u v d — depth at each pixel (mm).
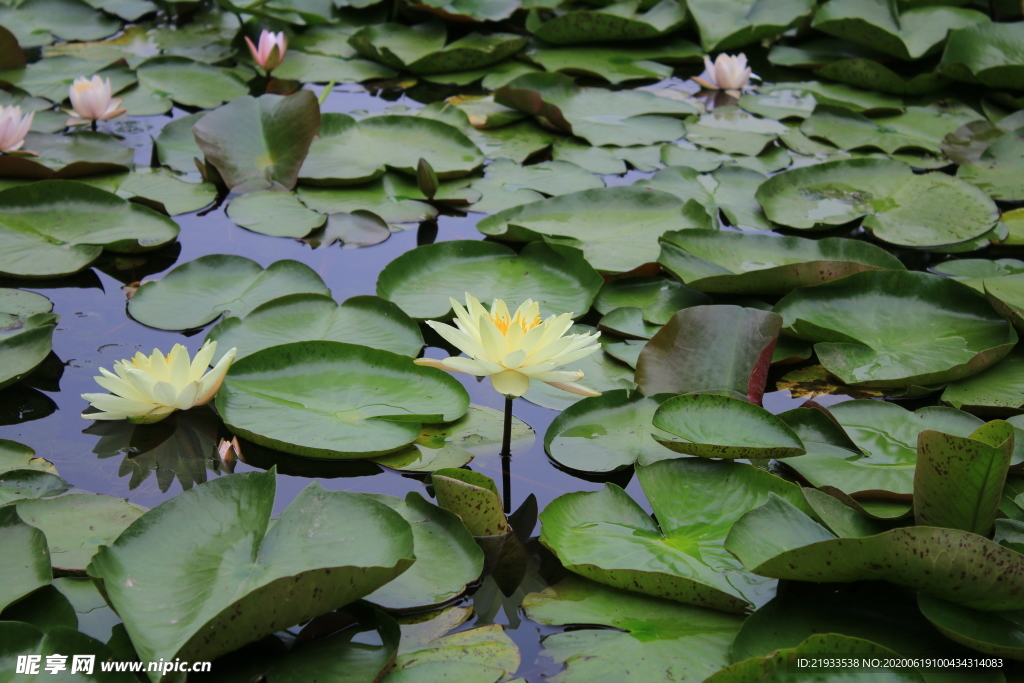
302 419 1785
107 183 2922
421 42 4449
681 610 1368
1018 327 2129
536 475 1727
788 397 2031
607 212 2852
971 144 3377
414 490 1653
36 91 3625
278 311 2170
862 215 2840
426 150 3250
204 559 1301
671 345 2041
